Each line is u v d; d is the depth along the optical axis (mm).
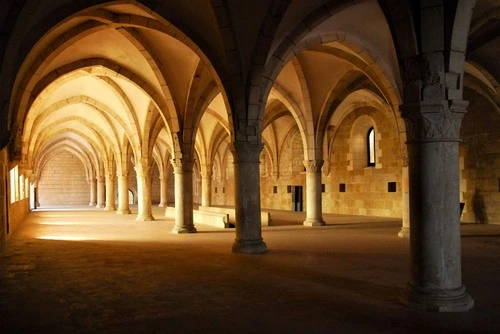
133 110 20188
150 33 13258
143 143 21094
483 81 15258
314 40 11508
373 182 23375
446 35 5734
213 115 23203
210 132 26188
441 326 5113
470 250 10766
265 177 32500
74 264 9383
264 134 30484
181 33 10812
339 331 4965
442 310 5652
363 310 5777
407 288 6098
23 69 10000
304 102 17109
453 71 5785
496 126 17234
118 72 15344
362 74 16719
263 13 10094
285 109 23891
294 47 10867
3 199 11648
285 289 6953
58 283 7523
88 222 21203
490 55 13305
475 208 18094
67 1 9242
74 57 14406
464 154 18531
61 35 11445
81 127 31797
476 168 18062
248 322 5309
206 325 5203
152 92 15766
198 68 14258
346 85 17188
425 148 5855
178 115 15289
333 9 10484
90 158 41562
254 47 10453
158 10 10602
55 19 9102
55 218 24219
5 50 7246
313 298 6398
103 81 18562
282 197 30672
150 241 13273
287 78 16938
